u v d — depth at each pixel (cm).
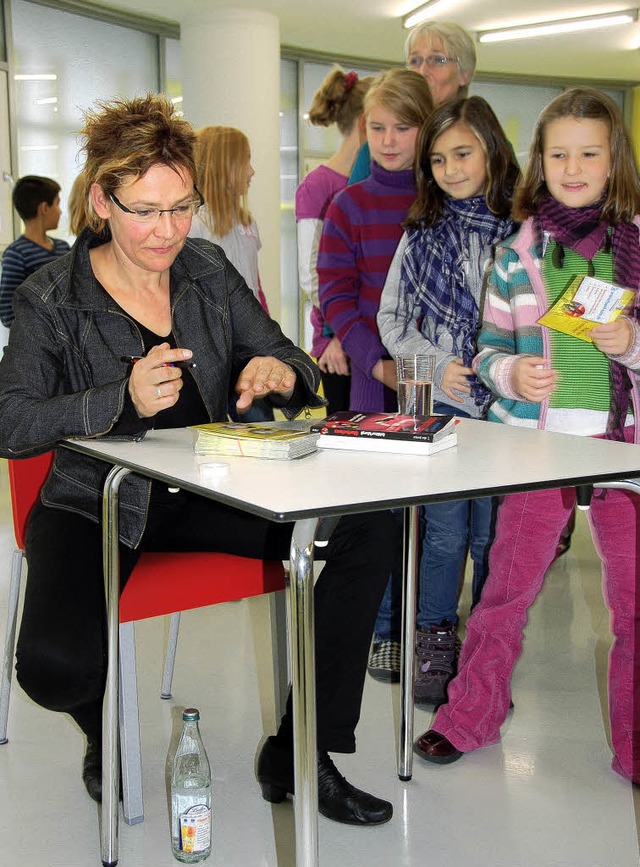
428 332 234
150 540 183
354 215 261
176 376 153
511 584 198
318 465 138
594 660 255
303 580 118
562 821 178
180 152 168
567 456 146
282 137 797
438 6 668
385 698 232
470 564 334
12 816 181
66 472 177
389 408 260
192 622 284
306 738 123
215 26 652
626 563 187
